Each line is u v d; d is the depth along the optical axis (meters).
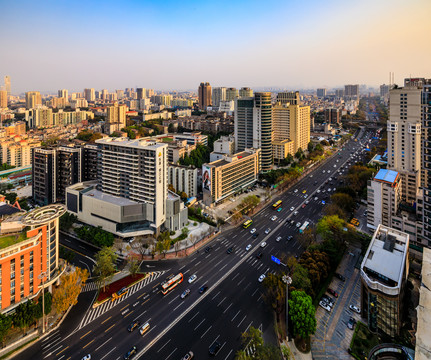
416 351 60.66
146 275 139.12
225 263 148.50
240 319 112.19
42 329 106.50
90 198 181.75
